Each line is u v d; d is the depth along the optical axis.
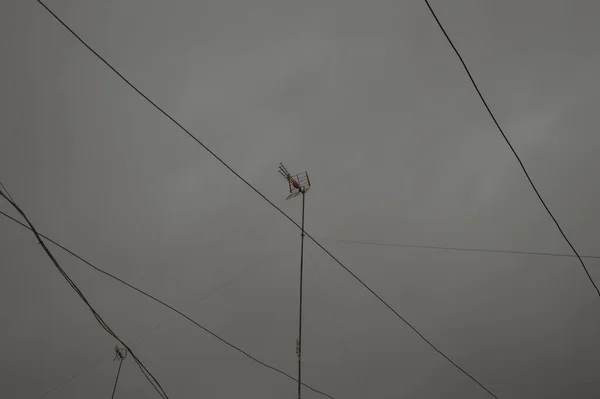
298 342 7.74
